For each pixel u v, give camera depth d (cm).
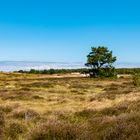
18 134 1247
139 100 1919
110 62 9169
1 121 1368
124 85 5266
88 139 1038
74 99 2952
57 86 5128
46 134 1125
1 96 3184
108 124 1218
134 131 1013
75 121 1521
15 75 12325
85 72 9706
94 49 9256
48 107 2388
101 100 2620
